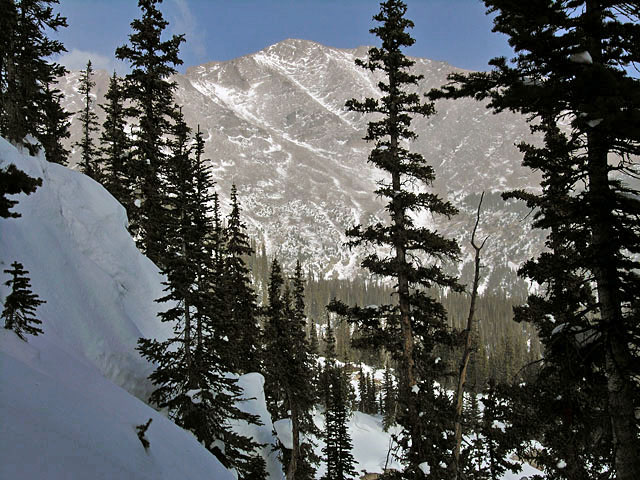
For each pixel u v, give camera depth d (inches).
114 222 889.5
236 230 1262.3
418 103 661.9
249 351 1172.5
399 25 666.2
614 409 335.9
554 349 367.6
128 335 726.5
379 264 638.5
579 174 354.9
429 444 532.7
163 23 1039.0
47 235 700.0
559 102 337.4
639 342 317.7
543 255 470.0
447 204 631.2
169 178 749.9
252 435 898.7
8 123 769.6
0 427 197.8
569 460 482.3
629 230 323.3
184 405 640.4
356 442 2399.1
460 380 335.0
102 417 316.5
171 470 338.0
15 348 333.1
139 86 1040.8
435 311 634.2
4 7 750.5
